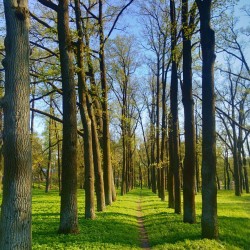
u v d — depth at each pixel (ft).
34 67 76.74
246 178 189.88
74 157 47.73
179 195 73.56
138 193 181.98
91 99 73.61
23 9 28.68
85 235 44.55
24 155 27.17
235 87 155.74
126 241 42.75
